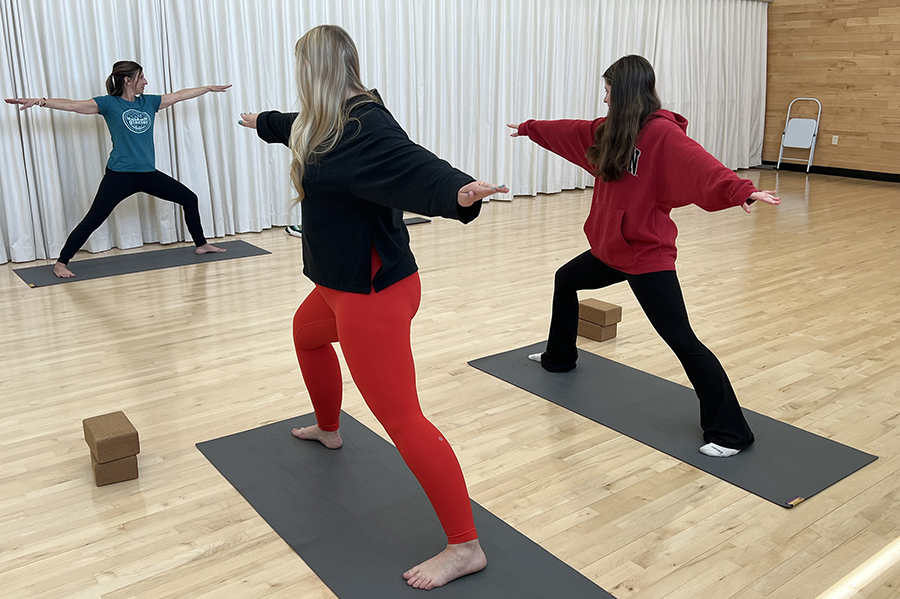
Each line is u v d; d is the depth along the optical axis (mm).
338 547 1982
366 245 1787
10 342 3525
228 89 5621
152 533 2045
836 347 3539
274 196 6148
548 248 5570
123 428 2324
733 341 3629
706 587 1823
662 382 3113
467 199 1451
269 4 5738
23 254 5000
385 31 6406
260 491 2256
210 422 2729
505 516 2137
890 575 1872
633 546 1994
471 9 6949
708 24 8992
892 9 8672
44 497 2217
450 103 7043
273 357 3367
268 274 4762
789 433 2654
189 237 5676
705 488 2295
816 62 9555
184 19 5348
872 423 2742
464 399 2943
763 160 10453
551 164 7938
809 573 1880
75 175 5117
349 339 1830
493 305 4180
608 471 2400
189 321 3844
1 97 4754
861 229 6363
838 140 9523
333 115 1730
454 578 1837
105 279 4613
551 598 1776
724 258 5336
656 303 2527
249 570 1893
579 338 3705
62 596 1785
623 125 2389
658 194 2436
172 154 5512
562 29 7664
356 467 2402
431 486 1804
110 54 5102
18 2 4711
